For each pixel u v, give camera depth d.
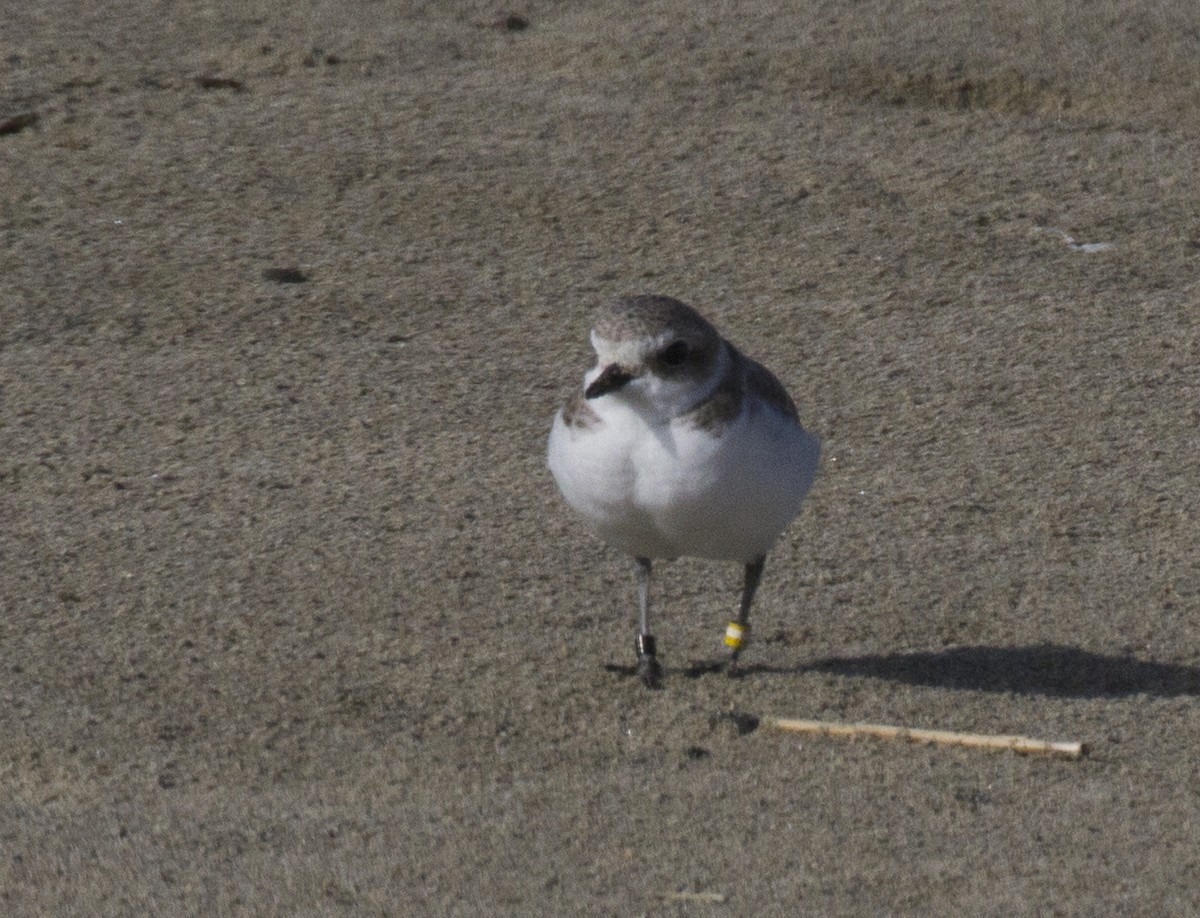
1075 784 8.31
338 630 9.91
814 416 12.71
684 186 16.44
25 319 14.08
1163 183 16.58
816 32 19.58
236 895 7.32
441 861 7.59
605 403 8.27
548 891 7.34
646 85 18.55
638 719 9.02
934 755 8.61
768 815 8.02
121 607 10.15
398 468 11.94
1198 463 11.96
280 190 16.30
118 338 13.87
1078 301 14.49
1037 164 16.98
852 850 7.68
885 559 10.82
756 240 15.53
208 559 10.73
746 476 8.28
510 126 17.59
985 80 18.48
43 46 19.27
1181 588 10.40
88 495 11.54
